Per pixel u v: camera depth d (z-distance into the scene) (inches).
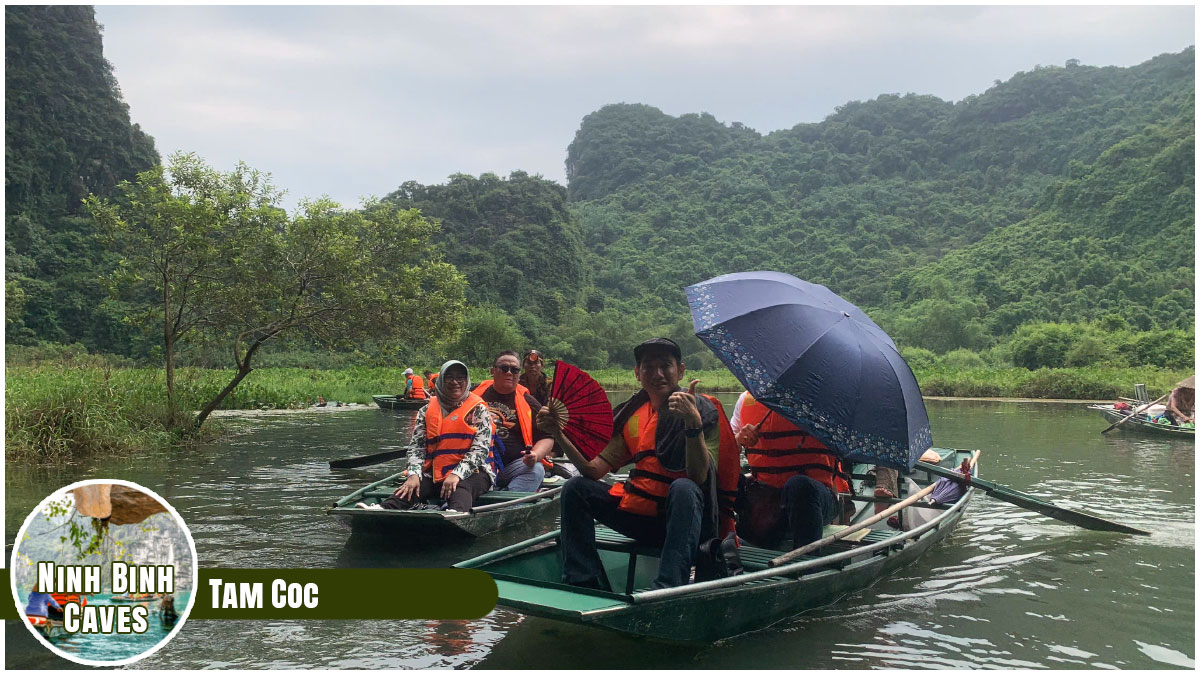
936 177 4598.9
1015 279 2716.5
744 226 4111.7
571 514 149.4
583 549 148.4
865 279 3329.2
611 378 1561.3
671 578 138.0
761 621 153.3
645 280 3545.8
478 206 2935.5
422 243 494.0
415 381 708.0
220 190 440.1
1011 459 407.8
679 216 4288.9
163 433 416.2
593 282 3403.1
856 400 165.9
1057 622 161.5
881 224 3934.5
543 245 2842.0
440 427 229.3
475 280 2576.3
